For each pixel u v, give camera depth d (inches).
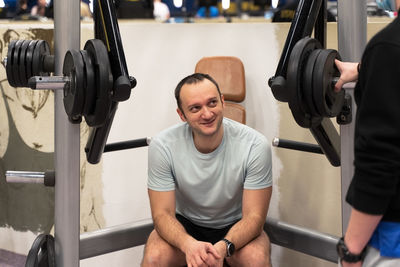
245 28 118.3
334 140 87.7
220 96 92.3
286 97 76.4
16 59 90.1
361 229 53.0
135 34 120.7
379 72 49.5
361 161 51.3
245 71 118.7
